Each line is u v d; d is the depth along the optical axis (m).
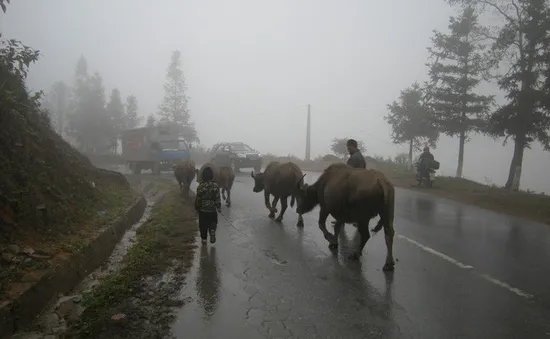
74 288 5.95
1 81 8.96
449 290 5.85
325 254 7.62
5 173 7.11
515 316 5.02
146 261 6.93
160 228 9.07
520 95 18.22
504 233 9.26
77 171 11.15
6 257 5.57
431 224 10.21
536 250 7.85
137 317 4.95
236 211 11.97
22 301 4.75
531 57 18.16
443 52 23.91
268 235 9.05
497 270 6.70
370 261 7.20
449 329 4.70
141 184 21.66
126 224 9.83
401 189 17.56
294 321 4.89
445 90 23.70
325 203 7.98
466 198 14.59
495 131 19.62
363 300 5.51
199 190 8.20
